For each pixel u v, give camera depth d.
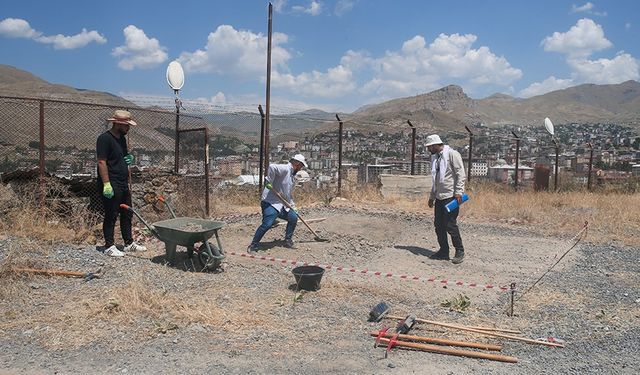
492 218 12.66
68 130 11.30
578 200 15.34
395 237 10.12
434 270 7.74
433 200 8.41
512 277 7.46
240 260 7.67
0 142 10.14
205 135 11.34
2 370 4.08
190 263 7.20
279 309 5.62
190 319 5.12
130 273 6.54
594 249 9.44
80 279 6.33
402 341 4.82
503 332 5.21
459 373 4.28
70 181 9.18
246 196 14.12
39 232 8.00
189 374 4.10
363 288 6.50
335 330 5.13
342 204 14.16
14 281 6.02
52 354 4.38
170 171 11.00
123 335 4.77
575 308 6.09
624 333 5.29
